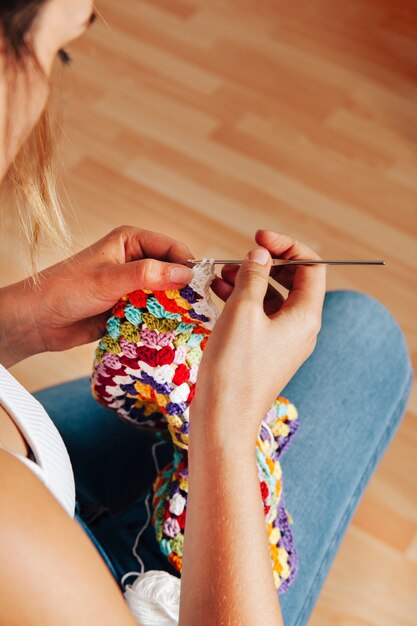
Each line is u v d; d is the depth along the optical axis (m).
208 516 0.58
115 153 1.89
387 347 1.02
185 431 0.77
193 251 1.73
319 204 1.81
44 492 0.49
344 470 0.91
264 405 0.62
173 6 2.22
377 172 1.87
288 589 0.83
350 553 1.35
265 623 0.57
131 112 1.97
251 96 2.02
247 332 0.62
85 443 0.91
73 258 0.78
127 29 2.15
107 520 0.84
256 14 2.21
